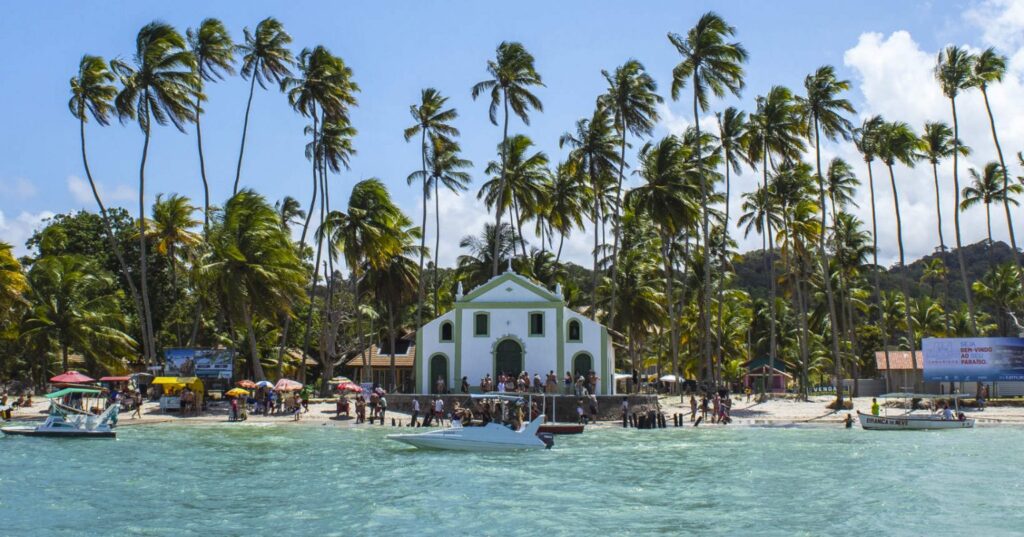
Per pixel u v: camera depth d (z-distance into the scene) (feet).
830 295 226.58
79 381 191.31
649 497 91.20
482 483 100.32
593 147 249.75
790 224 253.03
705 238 220.23
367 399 202.69
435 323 218.79
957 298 552.82
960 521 78.95
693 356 337.11
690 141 268.41
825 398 252.83
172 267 247.29
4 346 252.42
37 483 97.25
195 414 191.01
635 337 285.84
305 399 197.47
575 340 214.90
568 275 308.60
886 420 173.47
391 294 260.62
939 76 248.32
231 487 96.17
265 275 199.93
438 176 269.44
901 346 366.02
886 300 376.48
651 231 309.83
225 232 205.36
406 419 185.06
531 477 105.19
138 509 83.10
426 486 97.76
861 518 80.18
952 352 219.20
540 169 267.80
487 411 156.87
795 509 84.58
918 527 76.43
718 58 223.71
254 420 183.21
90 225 266.98
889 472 109.81
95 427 147.64
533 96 243.60
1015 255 247.50
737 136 252.83
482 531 74.33
